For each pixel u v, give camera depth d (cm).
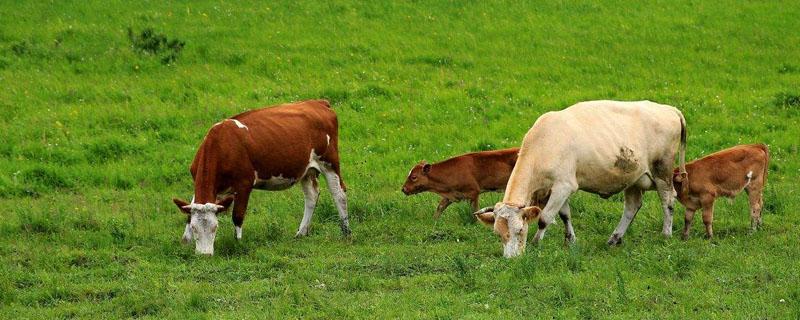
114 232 1499
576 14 3166
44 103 2344
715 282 1227
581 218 1650
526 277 1244
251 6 3138
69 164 2009
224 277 1307
